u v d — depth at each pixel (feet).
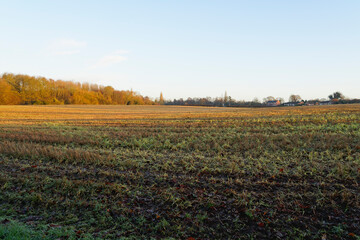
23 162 32.19
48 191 22.91
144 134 54.90
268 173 25.96
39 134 55.06
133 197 21.59
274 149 35.63
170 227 17.13
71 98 296.10
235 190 22.26
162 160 32.53
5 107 191.31
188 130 60.80
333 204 18.85
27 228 16.20
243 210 18.83
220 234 16.25
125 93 376.48
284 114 92.89
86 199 21.49
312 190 21.52
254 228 16.80
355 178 23.27
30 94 263.08
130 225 17.38
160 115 118.11
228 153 35.45
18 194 22.16
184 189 22.90
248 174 26.11
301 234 15.81
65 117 110.83
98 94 338.95
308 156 31.76
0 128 67.77
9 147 38.73
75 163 31.09
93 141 46.03
